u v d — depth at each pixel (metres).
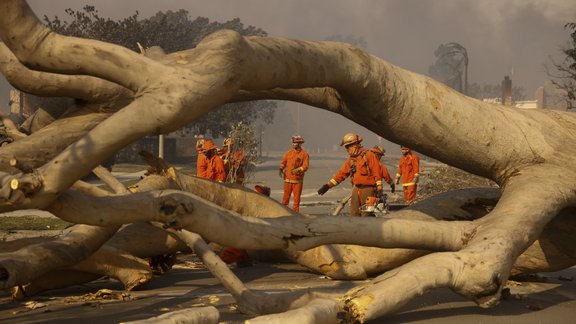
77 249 6.66
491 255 5.97
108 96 6.96
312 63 6.16
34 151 6.65
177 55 5.16
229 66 5.16
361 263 7.82
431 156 7.84
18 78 6.87
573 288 7.84
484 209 8.25
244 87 5.64
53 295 7.18
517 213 6.59
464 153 7.69
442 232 6.47
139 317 5.79
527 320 5.93
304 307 5.05
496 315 6.07
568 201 7.13
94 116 7.02
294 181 16.83
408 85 7.25
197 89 4.95
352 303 5.32
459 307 6.34
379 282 5.56
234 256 9.16
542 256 7.81
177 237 6.14
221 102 5.24
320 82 6.37
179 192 5.22
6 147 6.62
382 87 6.98
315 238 5.96
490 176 7.97
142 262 7.33
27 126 7.70
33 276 6.32
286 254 7.86
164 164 6.98
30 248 6.42
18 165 4.45
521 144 7.75
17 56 5.01
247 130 24.12
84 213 4.84
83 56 4.95
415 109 7.28
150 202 5.09
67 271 7.03
